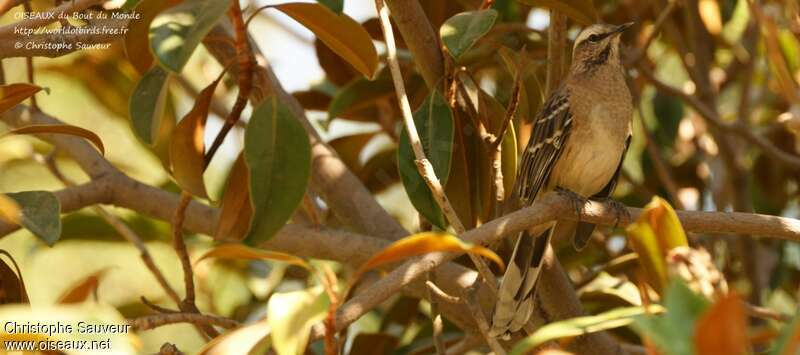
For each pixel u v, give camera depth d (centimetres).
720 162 1376
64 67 1201
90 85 1214
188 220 988
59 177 1080
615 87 1019
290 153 740
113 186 978
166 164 972
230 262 1224
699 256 568
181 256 842
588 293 1025
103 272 814
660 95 1317
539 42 1093
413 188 798
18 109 1009
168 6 786
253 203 728
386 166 1201
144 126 782
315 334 612
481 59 1047
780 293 1436
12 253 1452
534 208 738
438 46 888
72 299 726
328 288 551
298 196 733
